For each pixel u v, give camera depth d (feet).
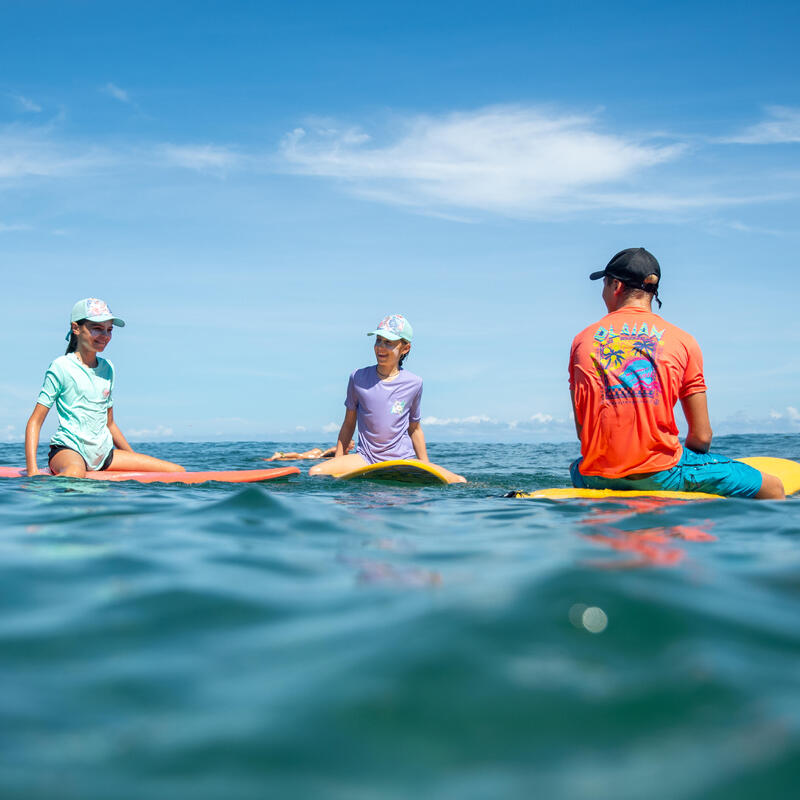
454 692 3.32
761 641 3.95
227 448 44.27
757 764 2.73
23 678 3.70
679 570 5.55
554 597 4.53
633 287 12.80
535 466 26.00
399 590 5.16
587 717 3.10
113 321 18.67
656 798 2.54
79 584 5.61
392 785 2.65
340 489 14.89
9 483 15.10
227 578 5.74
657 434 12.25
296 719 3.14
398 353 19.79
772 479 12.52
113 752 2.91
